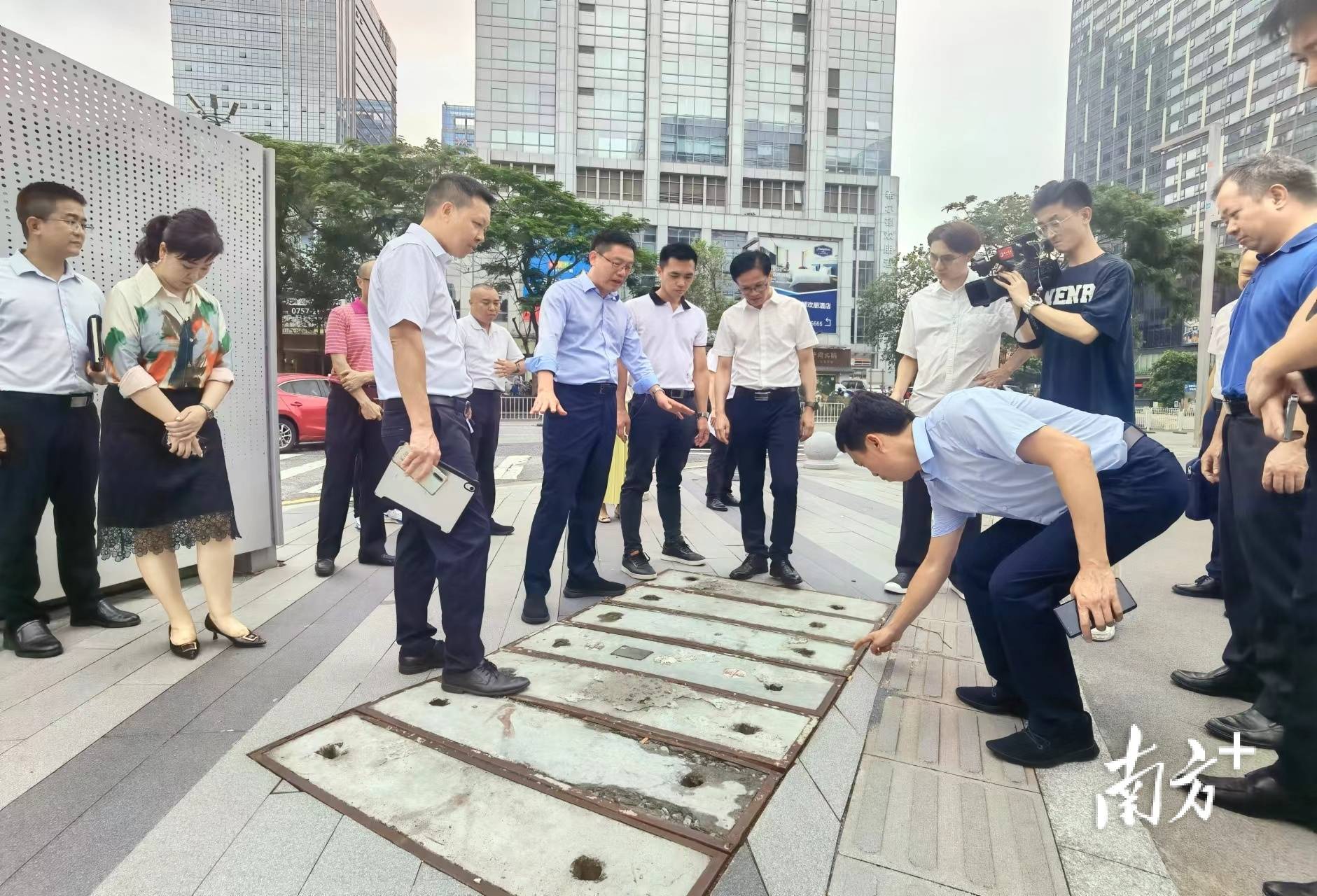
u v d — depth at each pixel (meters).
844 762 1.96
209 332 2.77
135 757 1.91
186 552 3.73
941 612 3.41
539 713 2.20
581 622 3.15
